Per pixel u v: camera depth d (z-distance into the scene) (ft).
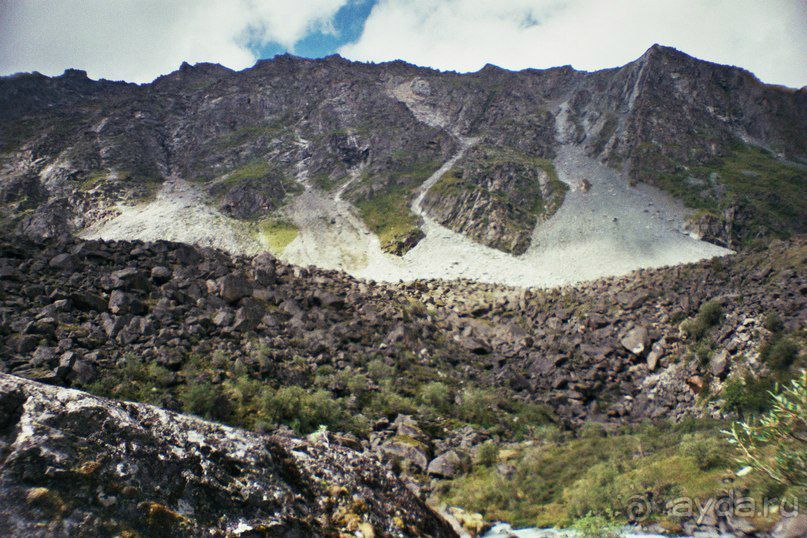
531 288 334.03
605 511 79.15
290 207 555.28
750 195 520.83
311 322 169.78
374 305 214.28
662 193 551.59
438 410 143.84
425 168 631.97
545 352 211.20
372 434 117.50
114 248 165.99
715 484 69.87
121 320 115.96
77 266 140.26
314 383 129.29
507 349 219.41
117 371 97.91
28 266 131.64
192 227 484.33
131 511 9.70
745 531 57.82
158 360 107.55
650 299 243.60
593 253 425.28
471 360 199.11
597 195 551.18
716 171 582.76
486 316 264.72
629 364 204.85
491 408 153.69
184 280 158.92
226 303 157.99
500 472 108.58
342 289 222.89
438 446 120.47
